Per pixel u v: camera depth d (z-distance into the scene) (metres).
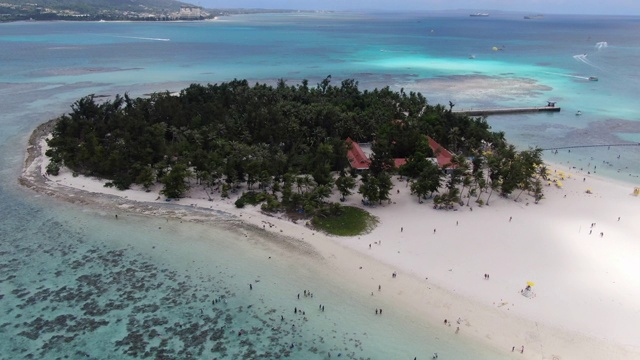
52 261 78.69
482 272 76.94
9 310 66.50
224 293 71.38
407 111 161.62
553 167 127.75
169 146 124.94
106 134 131.38
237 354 59.50
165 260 79.94
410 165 113.06
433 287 72.94
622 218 96.56
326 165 105.81
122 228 90.38
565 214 98.25
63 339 61.50
